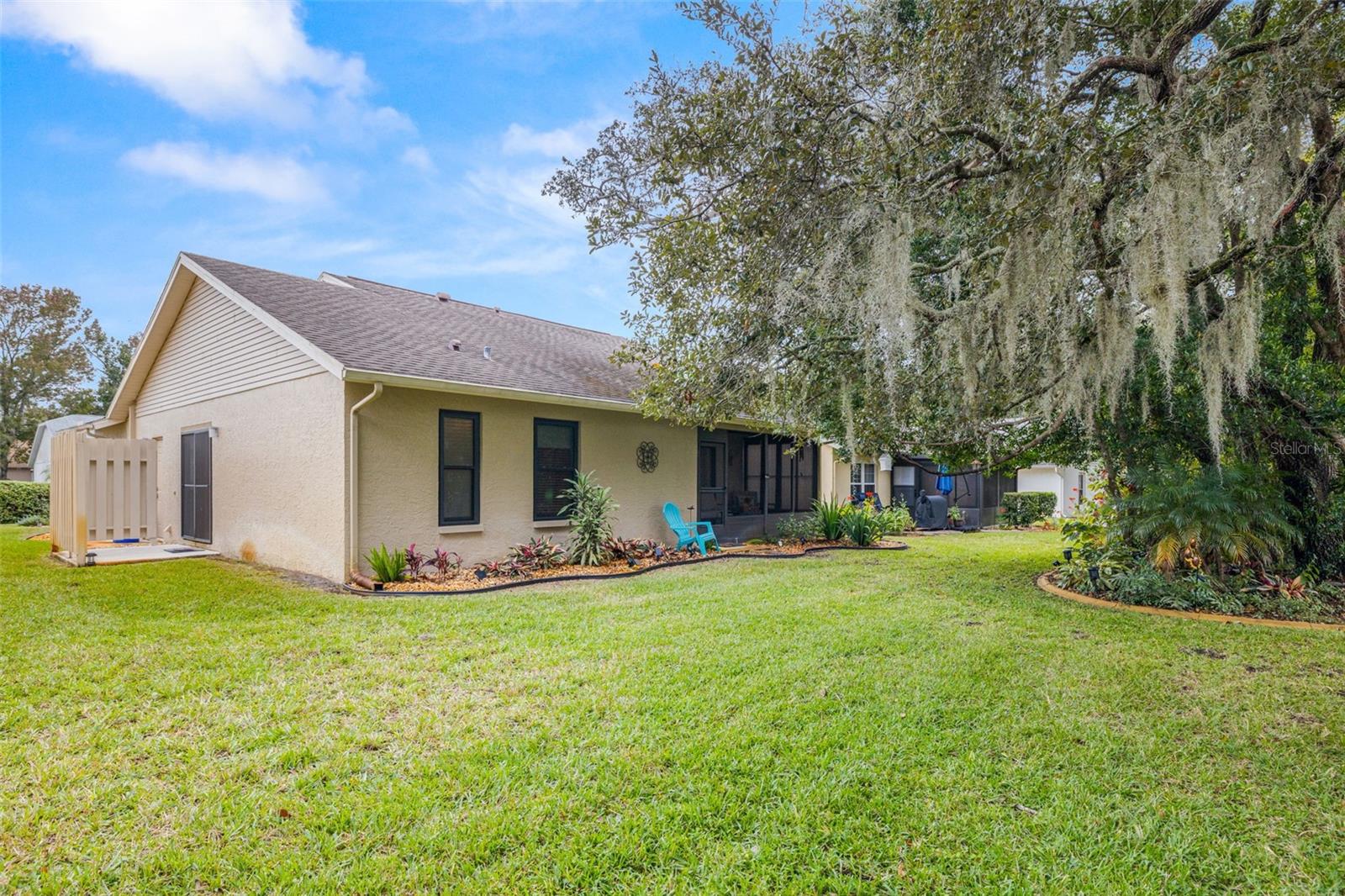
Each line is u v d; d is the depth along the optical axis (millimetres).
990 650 4852
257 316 8422
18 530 15047
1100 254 4578
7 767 3031
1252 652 4855
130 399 12906
